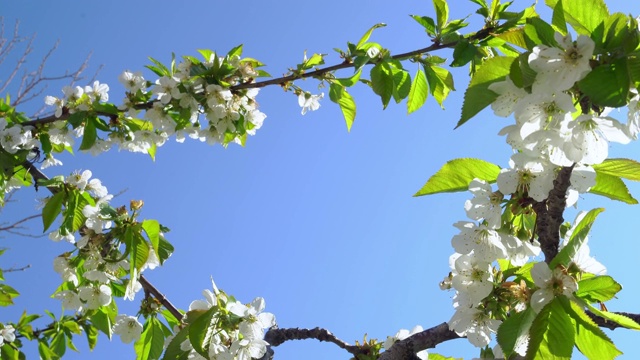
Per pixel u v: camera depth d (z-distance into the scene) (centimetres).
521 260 43
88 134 83
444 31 72
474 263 43
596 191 42
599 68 34
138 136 86
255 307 56
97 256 71
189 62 82
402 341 51
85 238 71
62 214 79
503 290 42
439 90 78
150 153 90
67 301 76
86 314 83
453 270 46
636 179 41
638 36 35
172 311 72
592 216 38
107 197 79
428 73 77
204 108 82
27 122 85
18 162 82
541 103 35
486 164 44
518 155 39
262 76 83
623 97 33
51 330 86
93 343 87
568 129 36
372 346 65
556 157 38
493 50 74
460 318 43
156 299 73
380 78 77
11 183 88
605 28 35
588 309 39
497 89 38
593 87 34
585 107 37
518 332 37
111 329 76
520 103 36
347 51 80
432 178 45
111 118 84
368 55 76
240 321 55
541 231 40
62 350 86
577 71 34
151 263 73
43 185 77
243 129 83
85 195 77
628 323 36
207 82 81
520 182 40
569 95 35
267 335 66
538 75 35
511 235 42
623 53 34
